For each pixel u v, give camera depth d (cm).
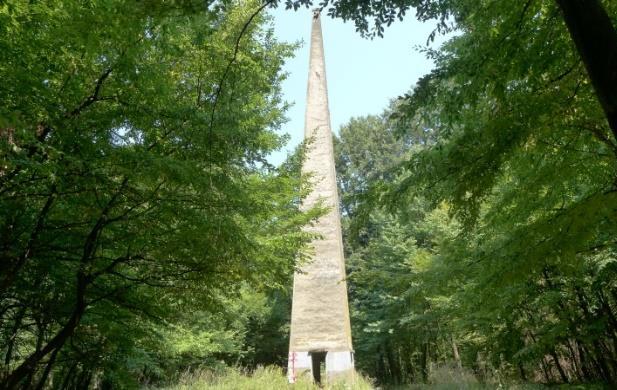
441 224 1661
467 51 444
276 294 2978
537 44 398
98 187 529
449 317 1298
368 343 2589
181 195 566
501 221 684
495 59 400
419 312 1902
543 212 631
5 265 572
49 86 502
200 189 548
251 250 673
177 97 650
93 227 599
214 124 559
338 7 339
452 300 1176
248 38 725
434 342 2366
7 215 532
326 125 2011
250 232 784
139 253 652
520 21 389
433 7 373
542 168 547
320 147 1938
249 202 627
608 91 235
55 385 1016
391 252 2334
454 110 423
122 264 696
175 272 677
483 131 430
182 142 600
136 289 725
